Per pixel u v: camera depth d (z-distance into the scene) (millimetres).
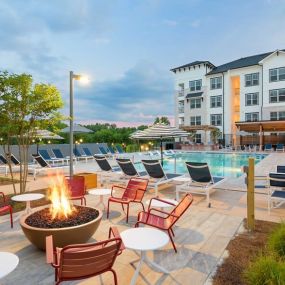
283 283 2475
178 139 33031
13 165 13805
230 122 32281
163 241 3084
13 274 3311
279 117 28516
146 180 5902
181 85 36812
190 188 6832
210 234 4637
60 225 3760
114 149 23922
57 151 17469
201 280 3184
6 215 5770
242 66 30797
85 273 2592
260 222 5227
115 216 5723
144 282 3154
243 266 3488
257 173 11359
